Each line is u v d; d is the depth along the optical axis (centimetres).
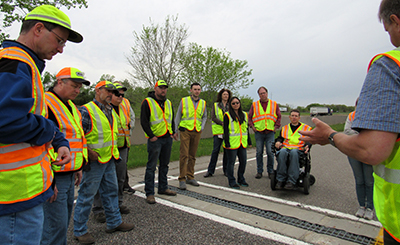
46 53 162
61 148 183
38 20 155
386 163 121
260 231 330
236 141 527
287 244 299
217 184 562
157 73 1631
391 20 120
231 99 540
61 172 240
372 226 341
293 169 469
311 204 427
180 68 1677
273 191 506
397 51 118
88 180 306
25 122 129
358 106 119
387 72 113
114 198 336
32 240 143
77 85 274
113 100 434
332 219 365
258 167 630
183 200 452
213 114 643
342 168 724
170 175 644
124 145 435
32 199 141
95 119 318
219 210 404
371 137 111
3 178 131
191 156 555
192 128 525
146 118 442
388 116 108
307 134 147
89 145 307
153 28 1578
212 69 1725
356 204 427
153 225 352
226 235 321
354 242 301
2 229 133
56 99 265
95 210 381
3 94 123
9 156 133
